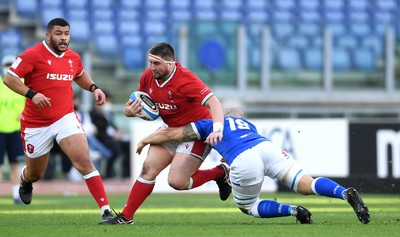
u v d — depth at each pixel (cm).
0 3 8869
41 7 8775
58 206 4444
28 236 2395
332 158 5844
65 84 3052
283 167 2784
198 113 2922
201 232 2525
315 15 9456
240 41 7662
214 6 9256
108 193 6153
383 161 5728
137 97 2917
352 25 8244
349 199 2653
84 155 3028
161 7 9094
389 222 3023
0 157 4803
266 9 9375
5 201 5034
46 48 3016
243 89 7662
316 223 2931
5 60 4888
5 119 4753
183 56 7556
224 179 3100
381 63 8138
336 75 8144
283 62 7944
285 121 5953
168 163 2983
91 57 8119
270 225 2847
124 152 7125
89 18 8775
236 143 2792
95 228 2736
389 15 9619
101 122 6856
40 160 3136
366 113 7338
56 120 3036
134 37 8631
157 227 2783
